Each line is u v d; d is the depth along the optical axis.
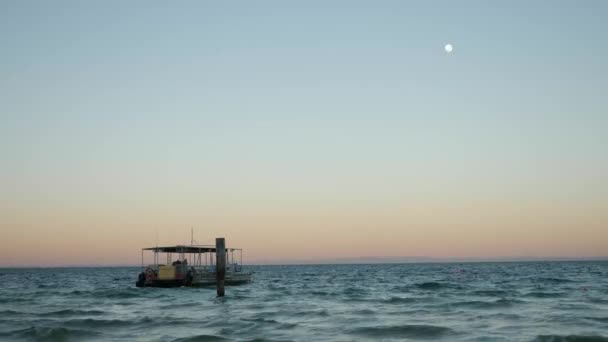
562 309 43.31
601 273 147.50
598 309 43.16
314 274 181.75
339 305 49.84
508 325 33.75
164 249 67.56
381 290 75.56
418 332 31.17
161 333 31.83
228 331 32.25
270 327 33.75
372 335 30.45
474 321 35.94
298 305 50.00
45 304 53.72
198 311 44.66
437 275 152.38
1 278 165.75
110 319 38.81
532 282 95.06
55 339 29.89
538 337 28.20
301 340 28.78
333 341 28.50
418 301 53.62
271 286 87.69
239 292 69.25
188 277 70.88
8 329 33.62
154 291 69.56
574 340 27.50
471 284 89.56
